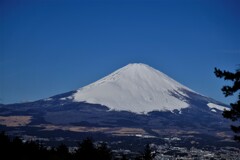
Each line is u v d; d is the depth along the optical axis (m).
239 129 36.66
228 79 35.84
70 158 80.50
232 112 36.06
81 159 73.94
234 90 35.75
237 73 35.56
